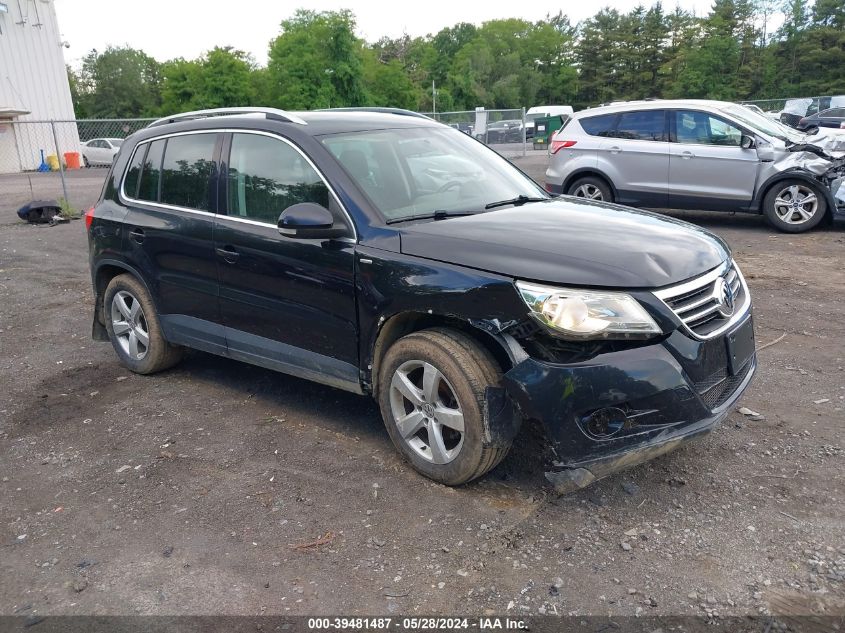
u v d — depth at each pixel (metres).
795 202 10.25
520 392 3.24
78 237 12.34
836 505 3.43
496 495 3.61
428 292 3.51
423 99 88.81
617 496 3.57
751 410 4.49
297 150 4.22
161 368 5.47
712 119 10.71
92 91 93.75
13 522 3.58
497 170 4.82
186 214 4.79
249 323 4.52
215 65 66.38
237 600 2.93
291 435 4.39
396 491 3.68
